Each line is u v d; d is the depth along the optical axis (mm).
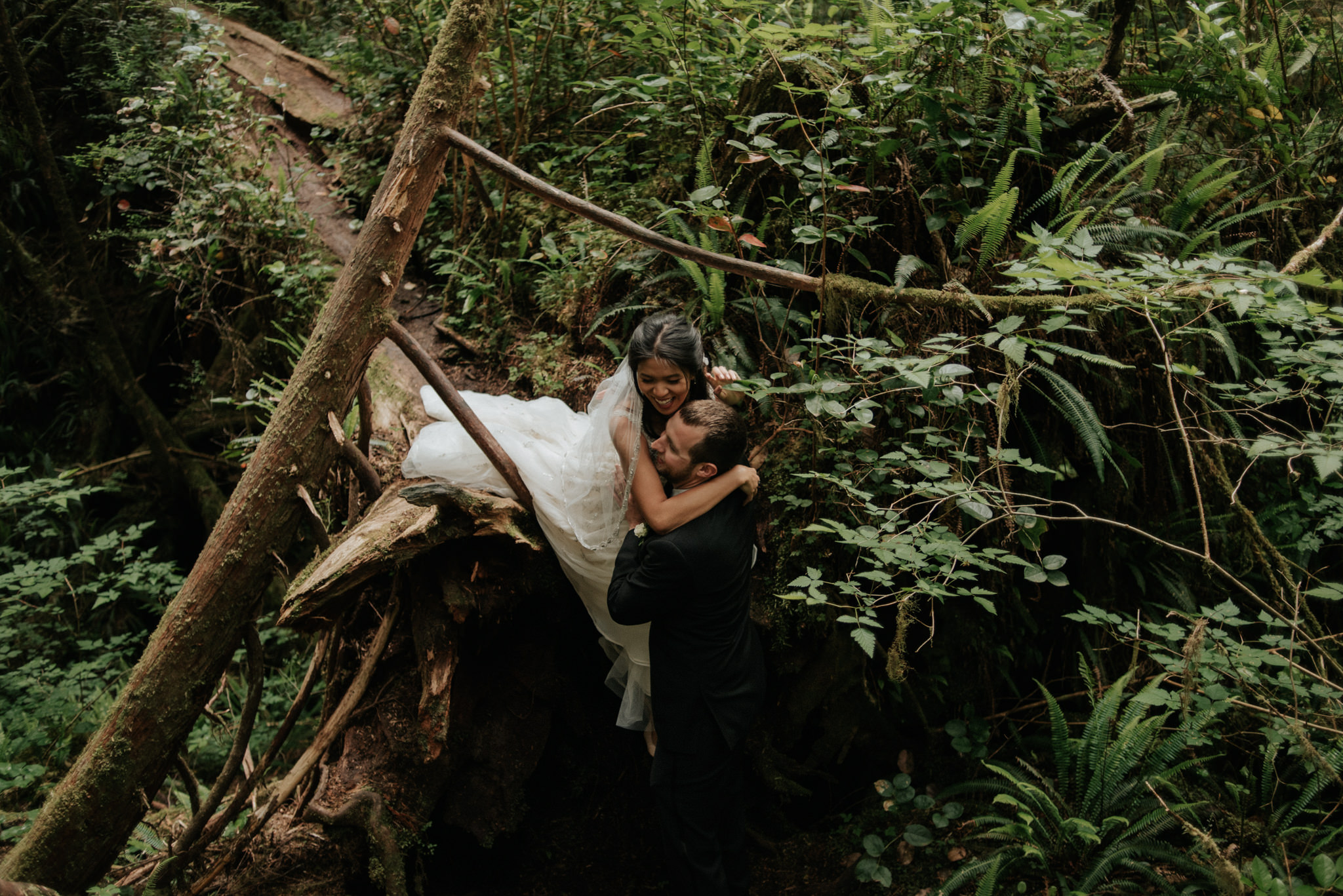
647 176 4137
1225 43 3527
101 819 2570
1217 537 3324
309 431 2615
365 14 5559
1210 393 3273
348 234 5051
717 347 3146
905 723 3238
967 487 2533
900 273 2980
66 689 3928
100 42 5879
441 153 2676
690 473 2312
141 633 4453
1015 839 2725
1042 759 3084
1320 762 2328
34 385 5812
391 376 3928
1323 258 3568
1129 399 3168
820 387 2590
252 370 5242
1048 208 3303
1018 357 2422
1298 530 3236
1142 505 3340
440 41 2658
